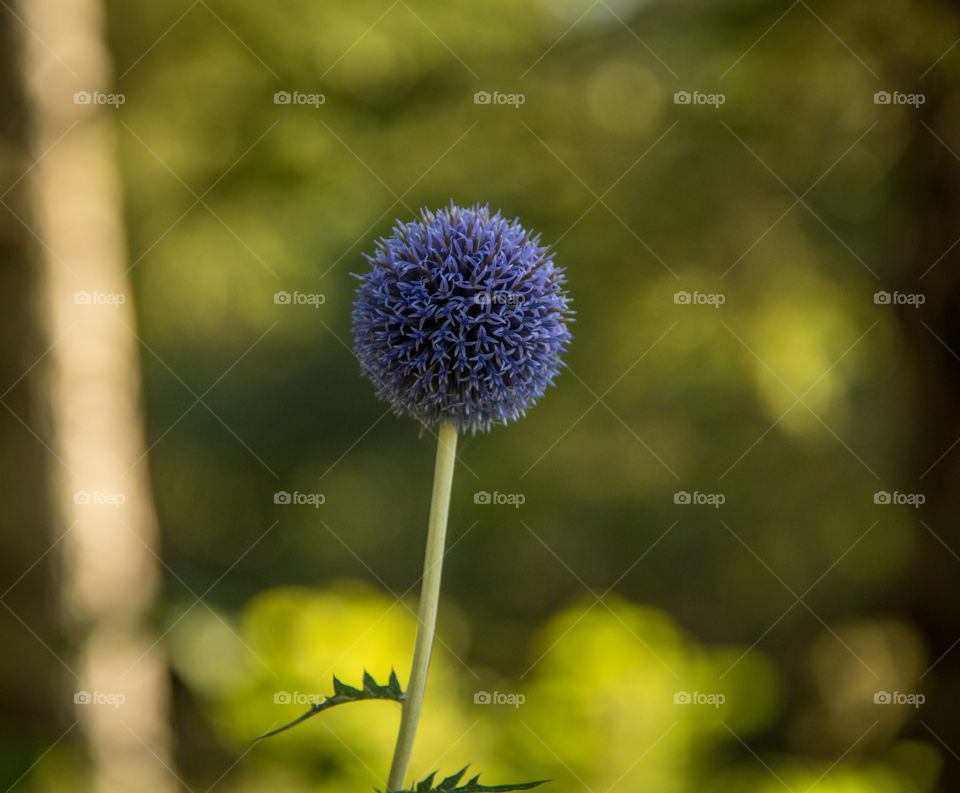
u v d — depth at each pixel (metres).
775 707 7.41
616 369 10.21
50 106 6.40
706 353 9.27
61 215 6.51
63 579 6.56
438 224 2.58
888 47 7.55
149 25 8.59
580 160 8.98
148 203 9.69
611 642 5.88
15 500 6.43
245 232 9.77
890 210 7.79
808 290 8.85
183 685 7.40
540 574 11.59
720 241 8.90
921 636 7.34
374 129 8.87
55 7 6.43
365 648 5.77
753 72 8.22
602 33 8.95
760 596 11.25
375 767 5.42
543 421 10.91
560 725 5.60
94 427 6.77
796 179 8.74
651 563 11.68
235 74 8.73
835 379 8.58
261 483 12.79
